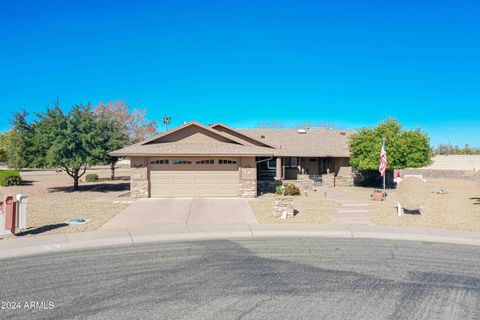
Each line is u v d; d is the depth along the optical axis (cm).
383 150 2112
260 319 577
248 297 667
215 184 2166
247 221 1412
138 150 2108
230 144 2341
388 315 595
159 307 622
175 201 1988
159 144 2300
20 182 3112
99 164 2403
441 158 4162
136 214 1567
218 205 1838
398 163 2628
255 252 992
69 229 1254
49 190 2628
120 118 5028
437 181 3638
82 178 3728
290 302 645
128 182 3275
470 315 597
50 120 2320
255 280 760
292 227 1291
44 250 1009
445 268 852
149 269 835
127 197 2180
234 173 2172
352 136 2916
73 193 2425
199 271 820
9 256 957
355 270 831
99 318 580
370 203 1938
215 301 648
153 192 2150
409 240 1159
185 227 1294
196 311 606
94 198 2138
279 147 3250
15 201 1165
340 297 669
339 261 905
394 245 1086
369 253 987
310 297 668
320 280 761
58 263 887
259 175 3247
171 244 1089
